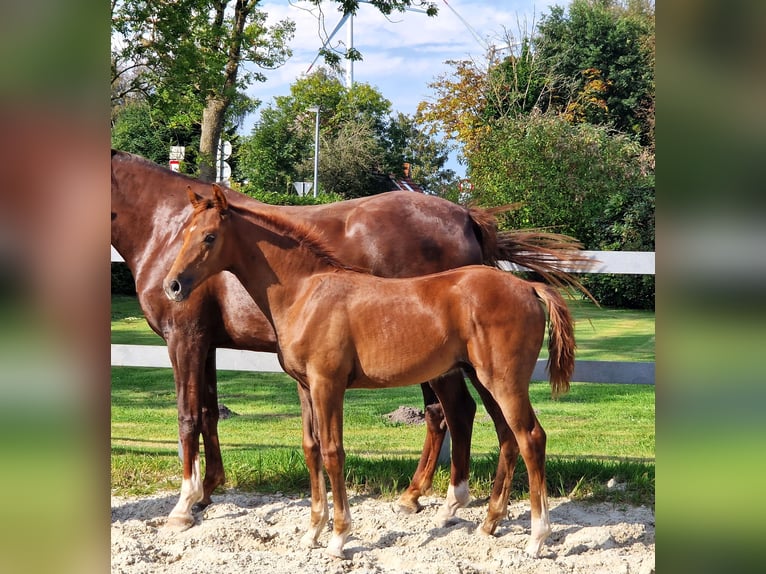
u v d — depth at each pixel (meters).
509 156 16.19
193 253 3.62
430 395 4.42
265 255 3.76
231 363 5.16
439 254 4.23
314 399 3.68
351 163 36.81
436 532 4.02
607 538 3.80
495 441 6.30
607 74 27.16
